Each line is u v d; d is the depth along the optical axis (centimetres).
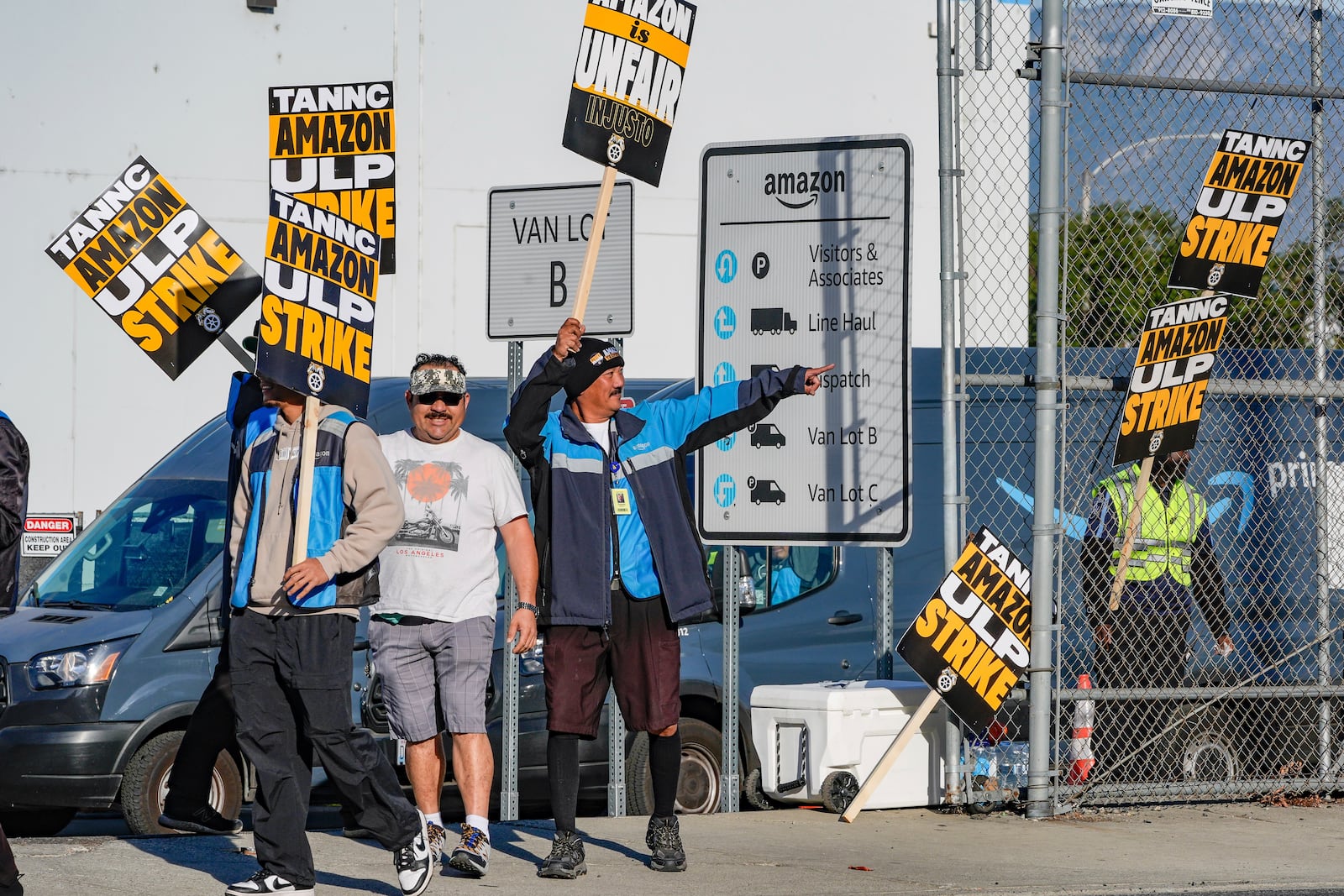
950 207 1628
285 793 1105
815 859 1373
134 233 1407
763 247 1645
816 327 1630
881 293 1609
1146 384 1664
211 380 3256
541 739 1845
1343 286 1800
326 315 1137
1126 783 1753
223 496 1934
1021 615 1620
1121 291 1792
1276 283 1856
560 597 1257
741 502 1648
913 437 2055
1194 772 1861
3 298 3170
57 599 1892
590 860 1361
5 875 1071
